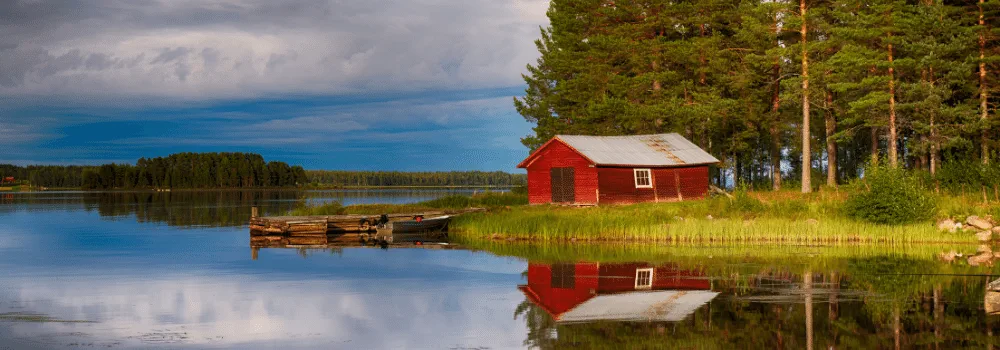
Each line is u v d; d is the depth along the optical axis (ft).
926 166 165.27
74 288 76.64
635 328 56.18
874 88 153.69
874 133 178.29
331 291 74.33
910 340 51.90
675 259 94.38
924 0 150.41
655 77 177.58
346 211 166.20
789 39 173.27
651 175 158.51
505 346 51.65
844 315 59.72
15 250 114.11
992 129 152.05
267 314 62.90
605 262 92.73
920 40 144.46
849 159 239.50
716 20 182.29
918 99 151.33
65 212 231.09
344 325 58.44
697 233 113.91
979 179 134.82
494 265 92.43
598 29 193.26
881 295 67.87
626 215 127.95
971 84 148.87
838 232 109.29
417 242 125.49
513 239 125.59
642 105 180.45
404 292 73.36
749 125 189.57
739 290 71.10
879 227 108.78
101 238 135.54
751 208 126.82
